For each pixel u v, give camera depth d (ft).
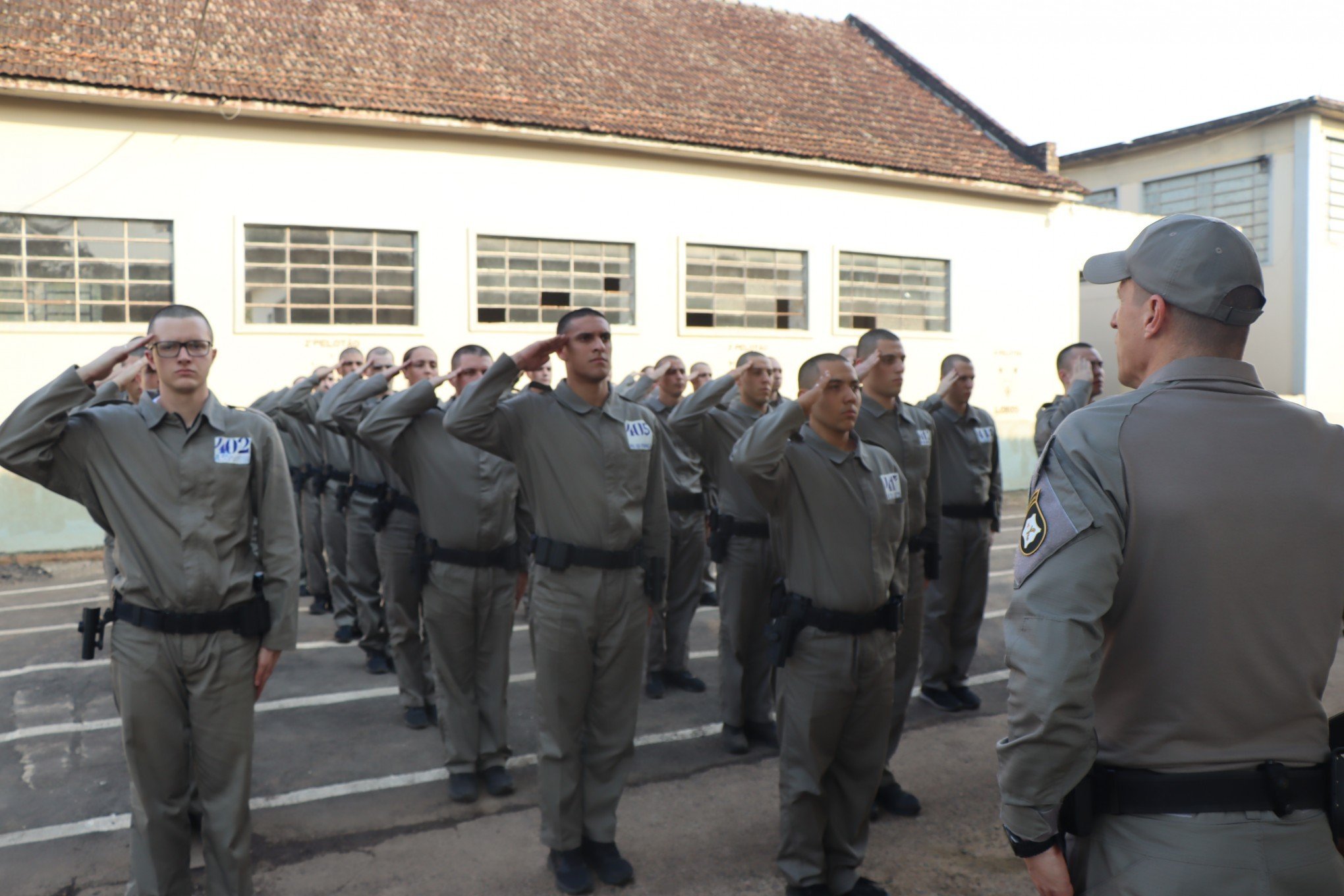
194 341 9.59
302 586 28.48
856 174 45.70
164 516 9.43
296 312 35.01
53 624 23.75
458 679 13.70
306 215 34.81
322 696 18.03
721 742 15.80
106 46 32.68
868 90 54.08
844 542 10.18
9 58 30.25
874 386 14.12
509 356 11.41
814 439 10.53
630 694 11.64
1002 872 11.28
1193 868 4.76
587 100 40.93
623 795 13.62
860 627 10.21
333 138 35.17
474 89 38.47
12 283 31.07
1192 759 4.92
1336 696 17.06
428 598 13.70
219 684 9.60
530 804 13.37
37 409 9.05
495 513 13.71
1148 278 5.48
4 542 31.68
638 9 51.65
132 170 32.27
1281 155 58.85
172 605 9.40
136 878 9.56
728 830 12.51
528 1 47.60
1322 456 5.16
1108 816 5.12
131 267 32.60
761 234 44.16
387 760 14.89
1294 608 4.97
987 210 50.55
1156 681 4.99
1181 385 5.29
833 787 10.71
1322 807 4.94
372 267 36.22
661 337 41.81
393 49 39.40
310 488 24.97
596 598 11.25
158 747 9.48
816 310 45.78
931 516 14.06
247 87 33.27
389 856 11.78
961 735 15.90
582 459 11.37
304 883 11.10
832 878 10.68
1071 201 52.16
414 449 13.88
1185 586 4.91
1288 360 59.21
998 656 20.71
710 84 47.55
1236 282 5.25
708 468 16.10
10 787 13.87
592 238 40.09
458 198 37.35
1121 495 5.04
